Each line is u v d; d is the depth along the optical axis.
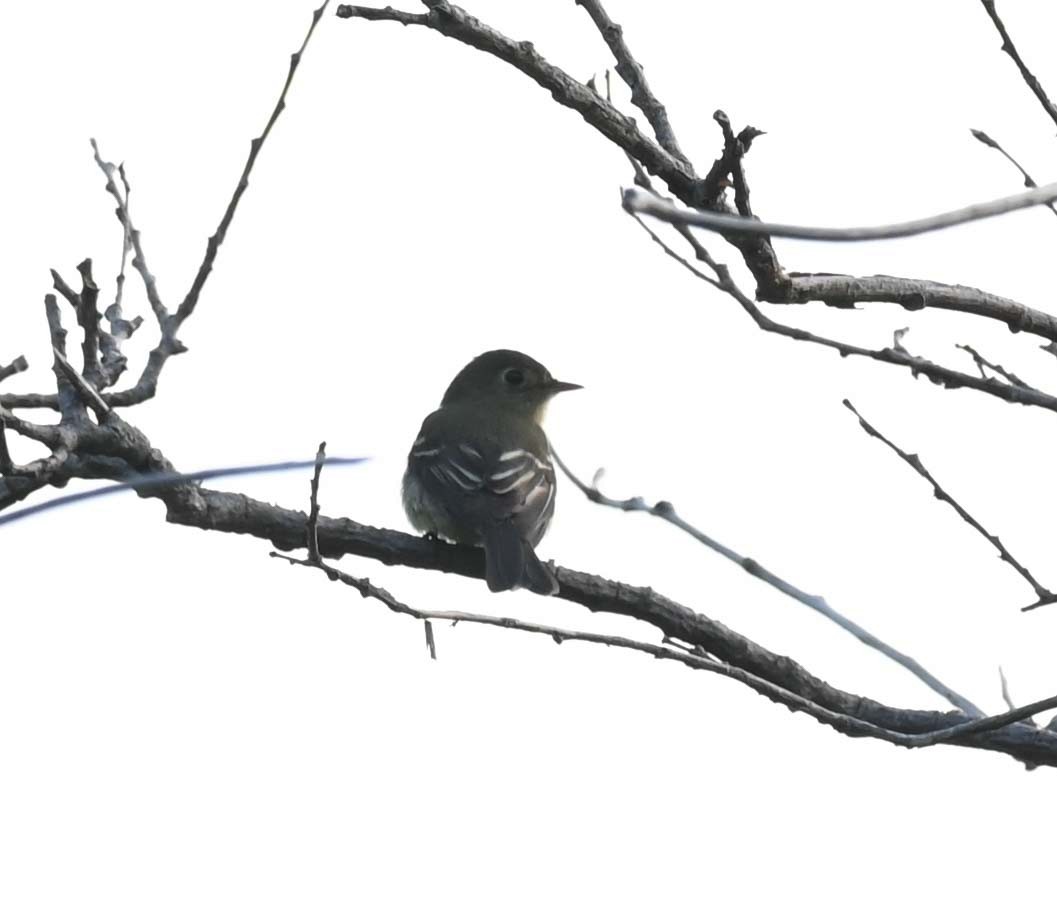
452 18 9.14
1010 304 10.44
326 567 9.18
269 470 4.82
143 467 9.45
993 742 11.23
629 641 9.45
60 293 9.40
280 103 9.20
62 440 8.95
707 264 8.69
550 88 9.26
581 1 10.07
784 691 9.52
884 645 11.59
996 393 9.62
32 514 4.66
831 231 5.40
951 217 5.45
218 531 10.85
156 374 9.50
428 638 9.23
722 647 11.89
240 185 9.41
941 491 10.85
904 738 9.46
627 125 9.38
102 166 10.33
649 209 5.32
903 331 9.53
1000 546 10.81
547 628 9.38
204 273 9.52
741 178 8.96
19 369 8.74
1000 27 9.87
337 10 9.02
